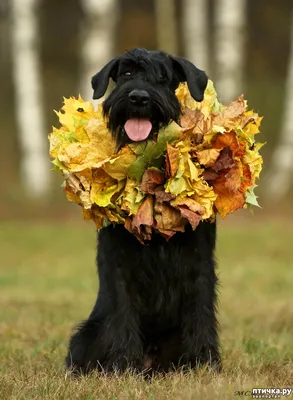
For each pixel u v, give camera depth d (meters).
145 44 37.50
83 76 28.38
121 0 39.38
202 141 7.82
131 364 8.23
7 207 27.67
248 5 39.59
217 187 7.95
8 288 16.61
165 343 8.69
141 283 8.34
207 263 8.34
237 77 28.91
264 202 28.16
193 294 8.35
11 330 11.86
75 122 8.09
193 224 7.65
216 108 8.31
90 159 7.84
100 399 7.29
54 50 38.22
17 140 32.81
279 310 13.54
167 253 8.20
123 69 8.16
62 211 27.56
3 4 36.59
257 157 8.16
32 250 21.94
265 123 33.72
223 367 8.68
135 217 7.78
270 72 37.31
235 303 14.41
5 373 8.60
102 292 8.63
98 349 8.49
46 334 11.61
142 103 7.76
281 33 39.09
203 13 29.80
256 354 9.43
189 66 8.13
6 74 36.50
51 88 35.62
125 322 8.30
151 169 7.75
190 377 7.88
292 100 29.61
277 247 21.47
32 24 29.36
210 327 8.37
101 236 8.43
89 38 28.06
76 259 20.77
